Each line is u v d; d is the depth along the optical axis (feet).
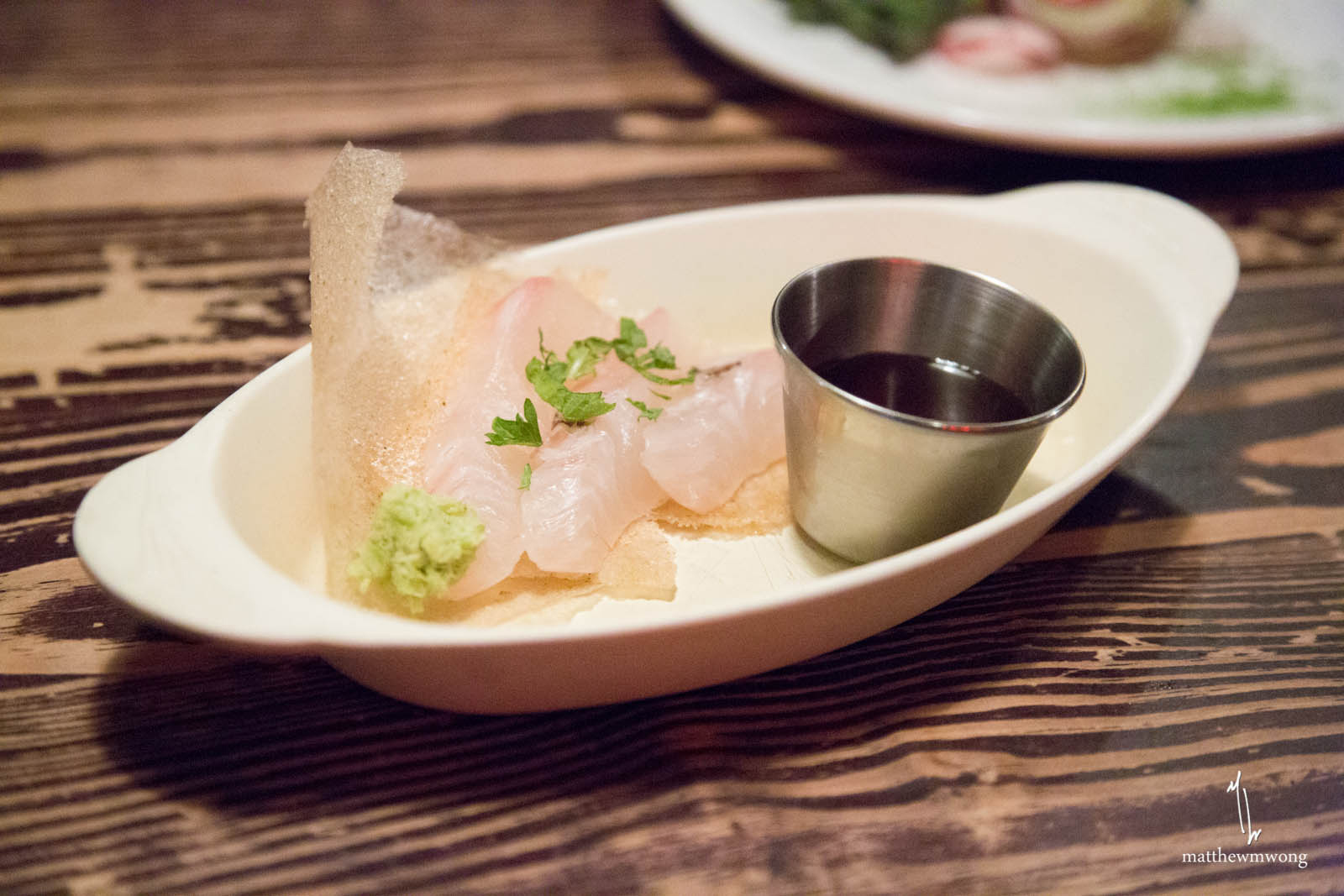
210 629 0.86
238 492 0.98
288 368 1.04
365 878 0.90
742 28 1.82
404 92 1.79
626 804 0.94
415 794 0.94
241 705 0.98
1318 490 1.22
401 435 1.08
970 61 1.76
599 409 1.09
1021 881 0.92
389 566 0.99
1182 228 1.22
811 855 0.92
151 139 1.63
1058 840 0.94
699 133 1.74
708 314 1.27
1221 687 1.04
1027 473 1.18
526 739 0.97
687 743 0.97
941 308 1.14
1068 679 1.03
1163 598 1.10
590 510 1.05
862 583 0.92
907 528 1.06
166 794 0.93
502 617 1.03
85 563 0.89
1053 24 1.81
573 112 1.76
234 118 1.69
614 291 1.23
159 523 0.91
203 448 0.96
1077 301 1.24
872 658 1.03
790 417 1.07
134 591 0.87
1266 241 1.59
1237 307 1.47
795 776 0.96
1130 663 1.05
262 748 0.96
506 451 1.07
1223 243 1.21
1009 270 1.27
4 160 1.57
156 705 0.98
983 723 1.00
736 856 0.92
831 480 1.06
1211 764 0.99
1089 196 1.27
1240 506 1.19
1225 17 2.01
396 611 1.01
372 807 0.93
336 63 1.88
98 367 1.27
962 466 1.01
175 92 1.74
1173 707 1.02
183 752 0.95
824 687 1.01
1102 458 1.01
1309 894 0.93
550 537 1.04
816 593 0.91
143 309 1.35
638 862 0.92
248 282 1.39
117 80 1.77
